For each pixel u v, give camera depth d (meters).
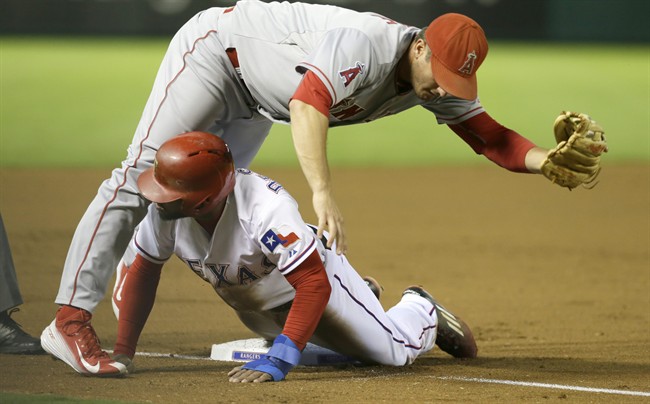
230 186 12.64
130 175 13.40
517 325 19.64
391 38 13.12
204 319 19.00
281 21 13.66
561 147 13.56
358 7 79.62
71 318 13.16
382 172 45.75
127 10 88.31
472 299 22.64
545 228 33.75
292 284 12.86
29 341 15.12
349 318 13.77
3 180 38.97
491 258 28.28
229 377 12.98
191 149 12.35
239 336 17.42
